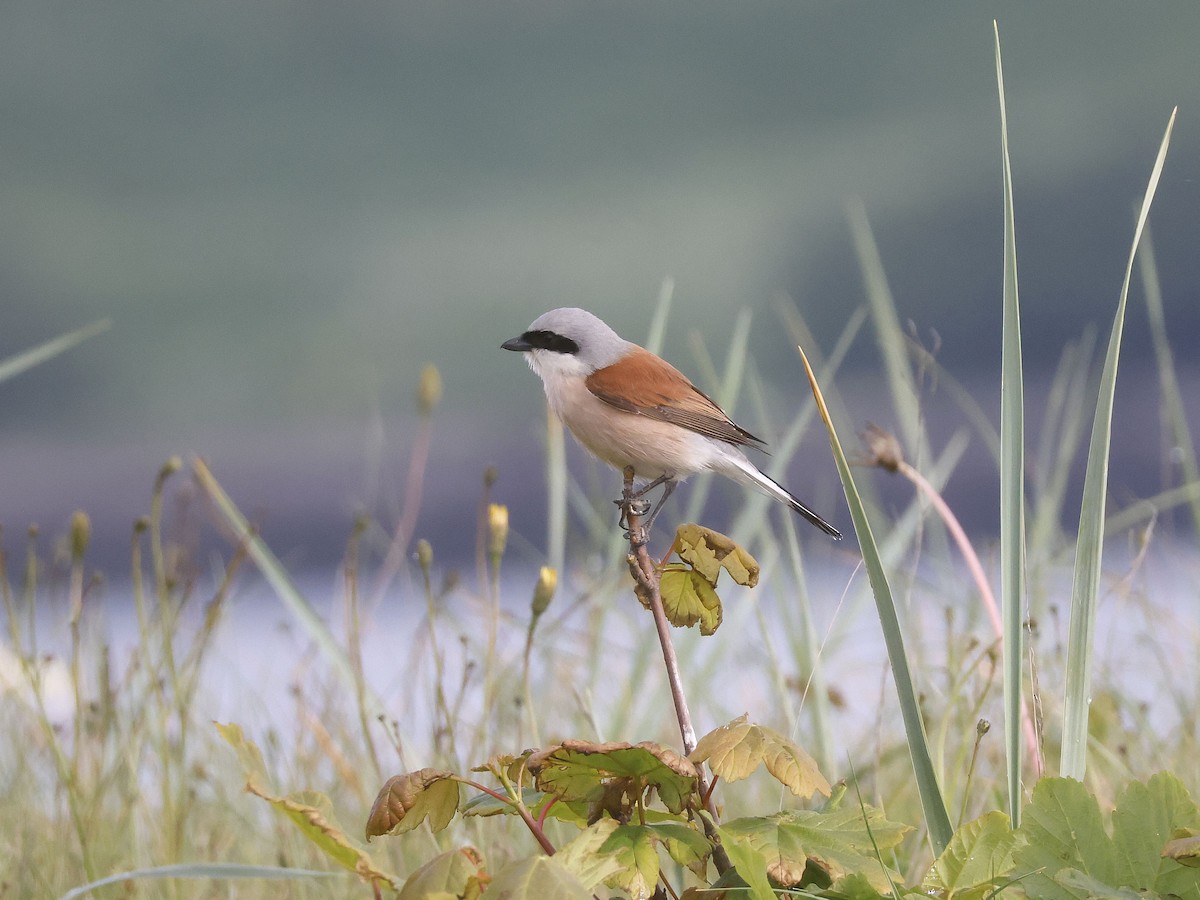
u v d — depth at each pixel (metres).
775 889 4.39
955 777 6.78
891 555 9.47
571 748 4.42
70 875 7.91
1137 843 4.35
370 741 7.81
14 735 9.90
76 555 8.09
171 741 9.09
